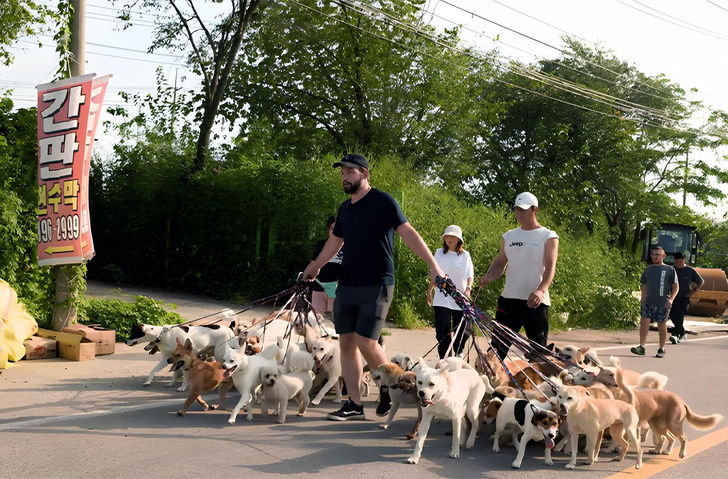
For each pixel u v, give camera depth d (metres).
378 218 6.11
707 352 13.05
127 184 18.05
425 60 24.33
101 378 7.49
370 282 6.14
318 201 15.80
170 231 17.34
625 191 36.00
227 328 7.77
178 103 21.69
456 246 8.45
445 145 25.72
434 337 12.54
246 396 6.09
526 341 6.39
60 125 8.59
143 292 16.11
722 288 21.83
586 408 5.23
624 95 36.91
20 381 7.11
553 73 35.50
